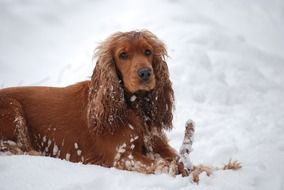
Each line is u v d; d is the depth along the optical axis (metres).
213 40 11.79
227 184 5.34
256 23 16.30
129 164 6.08
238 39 12.59
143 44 6.37
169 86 6.69
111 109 6.27
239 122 8.64
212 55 11.27
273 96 10.34
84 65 11.32
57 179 5.20
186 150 5.52
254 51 12.11
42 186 5.02
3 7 21.52
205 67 10.77
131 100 6.41
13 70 14.77
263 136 7.93
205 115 9.07
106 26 13.20
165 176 5.39
